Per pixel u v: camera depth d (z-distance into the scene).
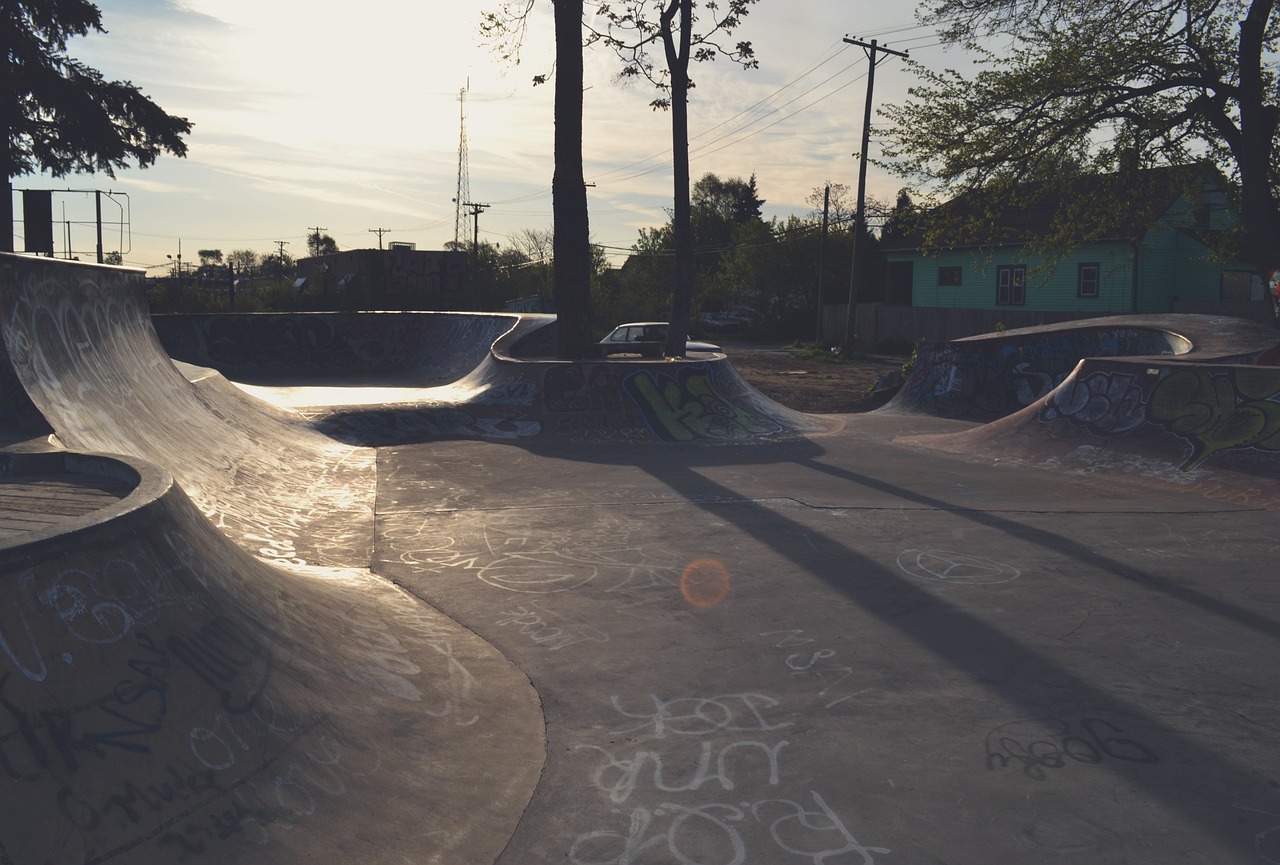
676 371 13.25
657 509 7.47
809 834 2.77
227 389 10.32
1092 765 3.20
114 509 2.97
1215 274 27.80
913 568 5.74
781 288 44.78
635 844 2.72
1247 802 2.95
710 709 3.68
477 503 7.70
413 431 11.52
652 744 3.38
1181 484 8.54
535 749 3.34
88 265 7.47
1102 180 18.39
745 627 4.67
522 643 4.44
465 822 2.80
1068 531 6.73
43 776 2.10
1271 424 8.55
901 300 39.97
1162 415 9.60
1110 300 28.75
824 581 5.47
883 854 2.66
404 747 3.12
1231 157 17.75
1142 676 4.01
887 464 10.02
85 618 2.51
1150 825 2.81
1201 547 6.25
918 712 3.64
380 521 7.03
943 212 19.09
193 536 3.43
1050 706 3.70
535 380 12.69
